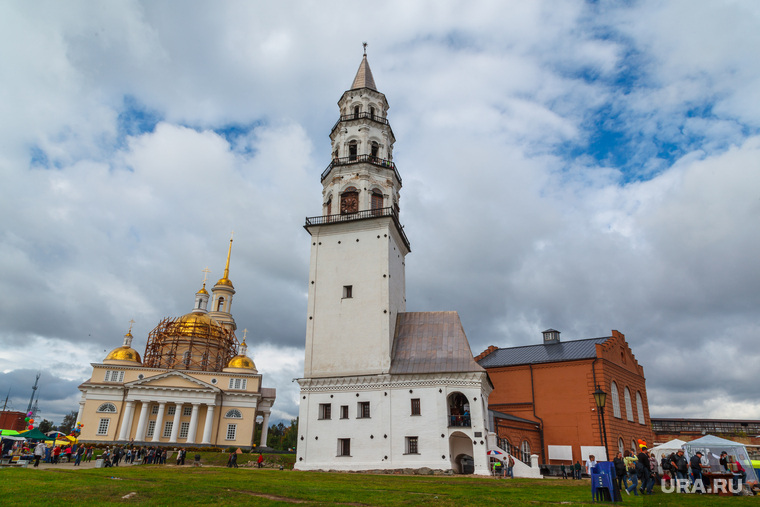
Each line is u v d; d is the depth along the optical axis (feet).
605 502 66.08
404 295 177.88
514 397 191.52
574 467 134.31
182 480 86.79
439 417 133.18
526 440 171.01
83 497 60.70
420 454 131.34
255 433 316.19
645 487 79.20
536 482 102.47
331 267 160.56
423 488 83.66
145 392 255.70
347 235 162.91
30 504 53.83
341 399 143.23
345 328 151.74
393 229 167.22
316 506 58.23
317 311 156.04
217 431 261.03
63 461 155.12
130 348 284.61
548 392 185.37
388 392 139.85
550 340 211.61
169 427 257.75
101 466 124.88
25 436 164.66
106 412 253.85
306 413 144.15
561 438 177.78
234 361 285.43
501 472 126.00
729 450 107.14
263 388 307.17
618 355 198.49
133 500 59.52
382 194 170.60
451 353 145.28
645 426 210.38
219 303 348.79
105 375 264.72
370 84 189.88
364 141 175.42
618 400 187.83
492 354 216.33
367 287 154.71
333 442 139.23
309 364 150.10
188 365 284.20
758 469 112.68
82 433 248.11
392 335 152.87
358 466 134.62
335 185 170.50
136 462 173.47
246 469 127.65
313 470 136.46
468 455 140.26
